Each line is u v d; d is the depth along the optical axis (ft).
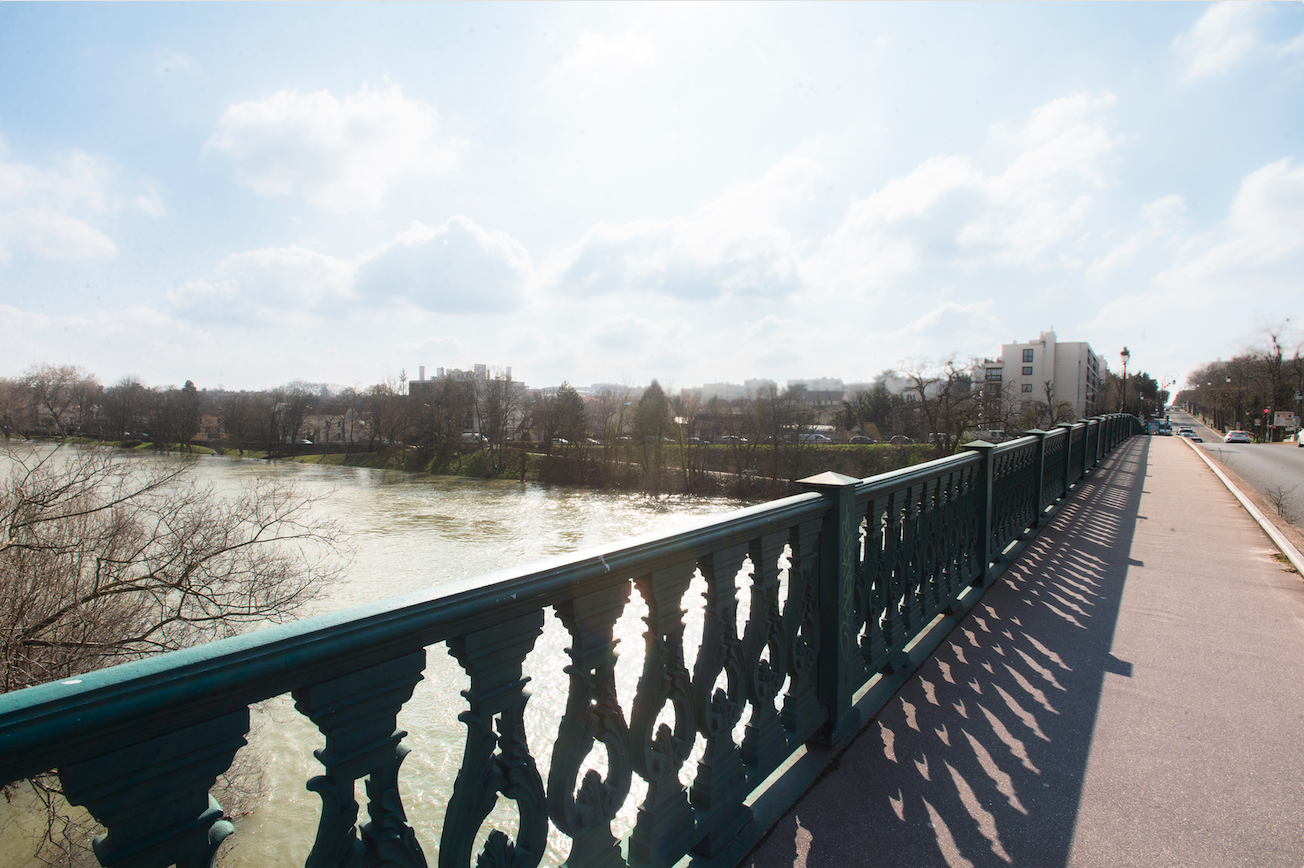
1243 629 11.76
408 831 3.41
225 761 2.73
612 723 4.75
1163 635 11.48
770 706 6.86
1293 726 8.29
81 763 2.27
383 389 228.84
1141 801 6.72
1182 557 16.97
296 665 2.78
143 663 2.45
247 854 26.48
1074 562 16.53
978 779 7.11
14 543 30.01
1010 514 17.67
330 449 225.76
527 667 45.60
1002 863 5.80
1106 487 31.19
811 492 7.91
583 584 4.29
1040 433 21.04
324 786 3.05
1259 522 21.09
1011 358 299.79
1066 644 11.12
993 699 9.07
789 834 6.18
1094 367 337.11
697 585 54.19
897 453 138.62
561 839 24.63
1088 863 5.81
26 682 29.04
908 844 6.05
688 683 5.53
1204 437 205.87
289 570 41.39
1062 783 7.05
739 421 147.43
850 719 8.19
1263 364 181.98
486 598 3.59
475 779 3.78
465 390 201.36
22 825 23.88
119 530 32.99
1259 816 6.48
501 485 158.81
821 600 7.84
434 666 45.83
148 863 2.52
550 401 177.27
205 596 36.04
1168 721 8.42
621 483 151.84
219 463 198.70
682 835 5.47
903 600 10.41
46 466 31.24
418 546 88.84
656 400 154.30
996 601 13.50
